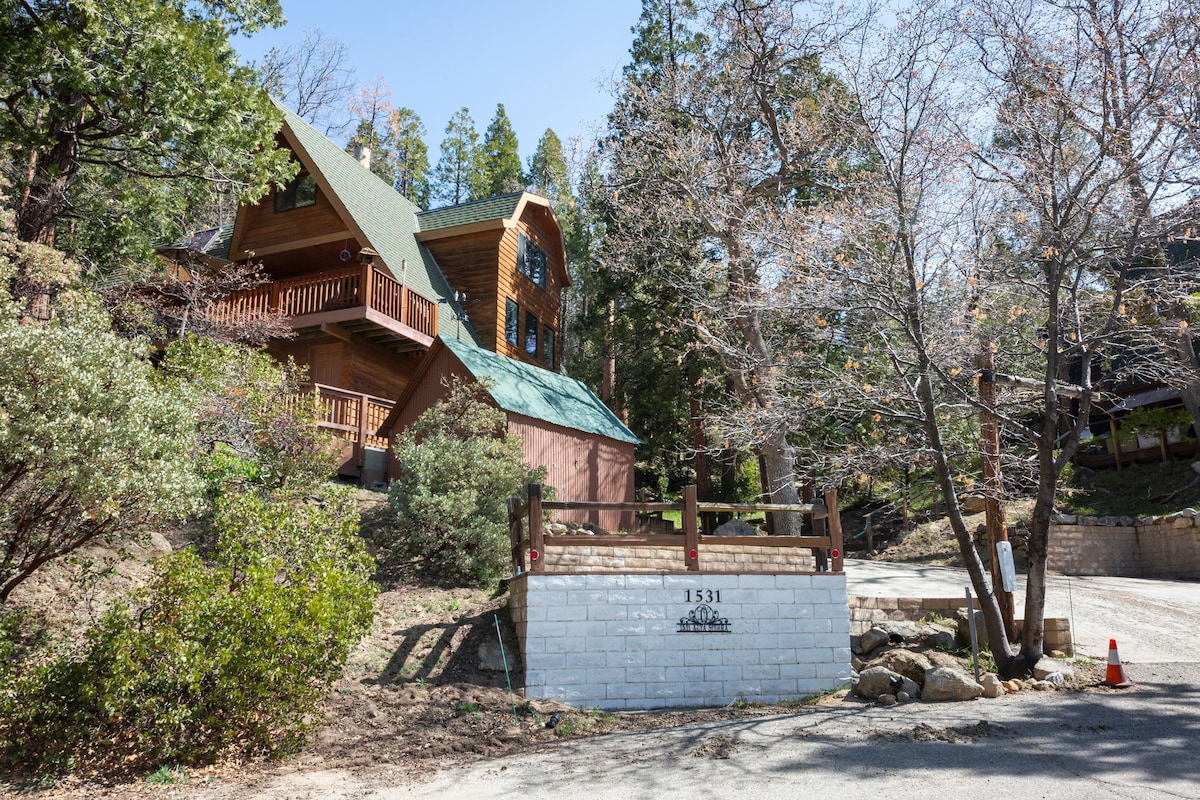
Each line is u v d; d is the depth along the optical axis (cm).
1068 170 1134
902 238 1198
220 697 769
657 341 2691
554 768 723
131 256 1978
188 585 818
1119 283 1119
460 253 2577
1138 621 1333
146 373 970
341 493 1143
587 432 2009
